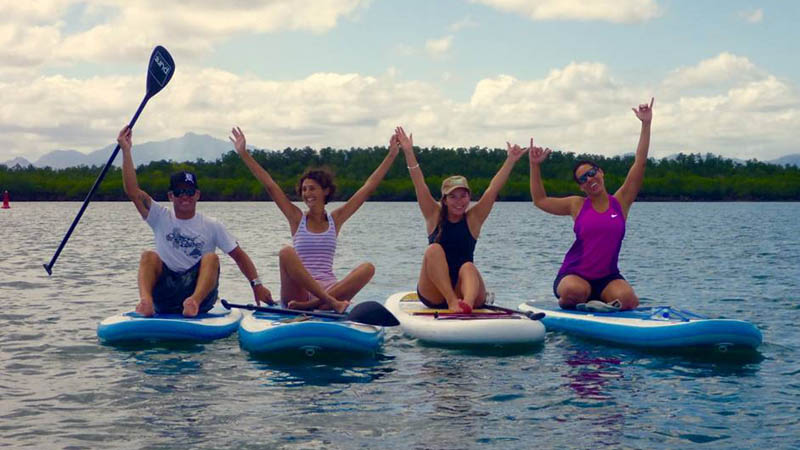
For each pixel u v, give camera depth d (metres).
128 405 4.66
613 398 4.86
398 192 100.50
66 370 5.52
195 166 107.81
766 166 120.81
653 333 6.27
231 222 34.69
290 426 4.28
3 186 93.81
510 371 5.58
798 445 3.96
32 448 3.91
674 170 118.56
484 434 4.16
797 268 13.20
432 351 6.27
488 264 14.20
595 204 7.45
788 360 5.95
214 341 6.61
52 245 18.78
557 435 4.14
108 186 94.81
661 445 3.98
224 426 4.27
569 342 6.65
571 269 7.49
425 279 7.27
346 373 5.50
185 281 7.03
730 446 3.96
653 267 13.56
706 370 5.61
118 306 8.68
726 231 27.08
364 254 16.47
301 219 7.44
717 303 8.98
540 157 7.56
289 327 5.92
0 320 7.66
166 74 7.91
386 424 4.32
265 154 111.38
